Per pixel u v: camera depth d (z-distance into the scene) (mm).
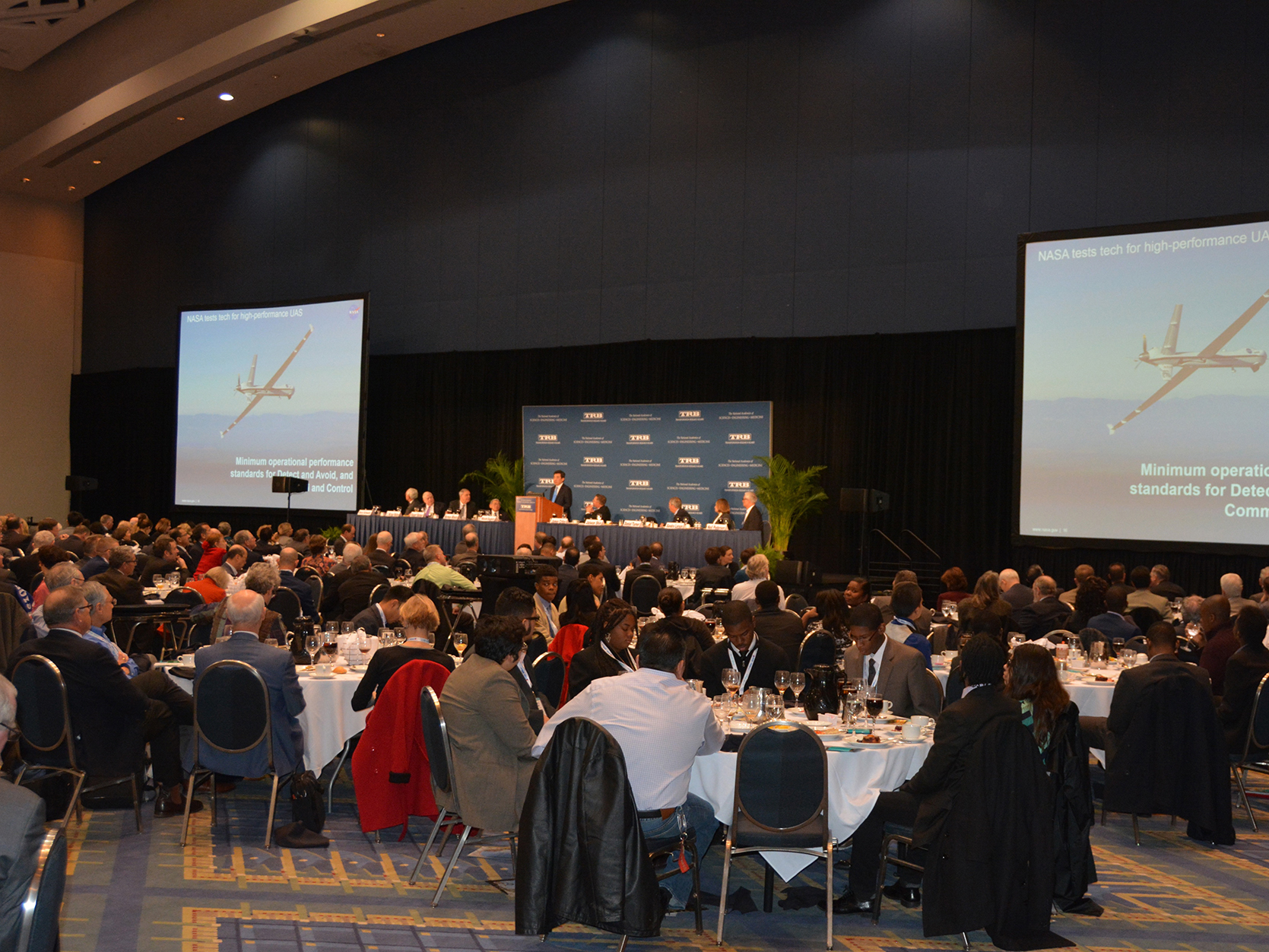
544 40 17047
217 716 4965
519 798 4336
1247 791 6773
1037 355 12234
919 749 4555
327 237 19359
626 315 16125
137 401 21984
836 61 14578
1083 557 12258
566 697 5883
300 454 18312
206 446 19438
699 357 15461
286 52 17500
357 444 17641
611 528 13703
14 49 20266
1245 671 5883
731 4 15383
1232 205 11898
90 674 4805
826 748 4129
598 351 16297
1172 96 12312
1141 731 5418
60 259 23281
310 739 5625
